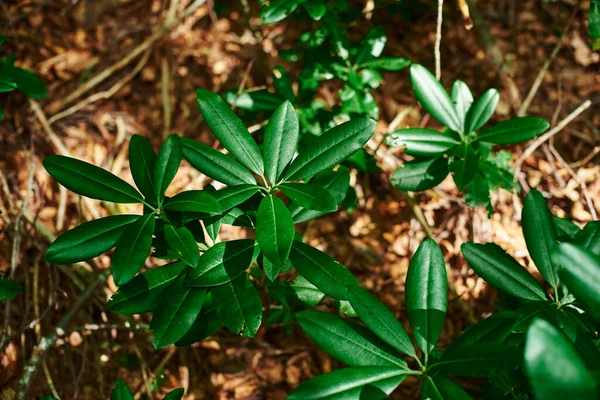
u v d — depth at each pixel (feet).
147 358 5.15
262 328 5.36
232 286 3.65
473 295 5.42
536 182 5.97
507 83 6.46
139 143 3.72
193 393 5.13
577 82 6.81
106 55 6.52
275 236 3.47
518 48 6.99
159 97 6.47
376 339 3.46
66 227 5.46
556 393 2.85
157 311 3.61
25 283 5.16
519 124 4.22
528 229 3.71
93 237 3.55
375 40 4.99
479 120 4.31
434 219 5.85
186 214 3.63
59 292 5.18
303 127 4.94
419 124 6.41
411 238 5.75
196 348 5.25
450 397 3.32
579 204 5.81
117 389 3.76
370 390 3.34
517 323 3.54
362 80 4.94
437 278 3.51
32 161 5.33
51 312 5.13
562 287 3.65
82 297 5.07
